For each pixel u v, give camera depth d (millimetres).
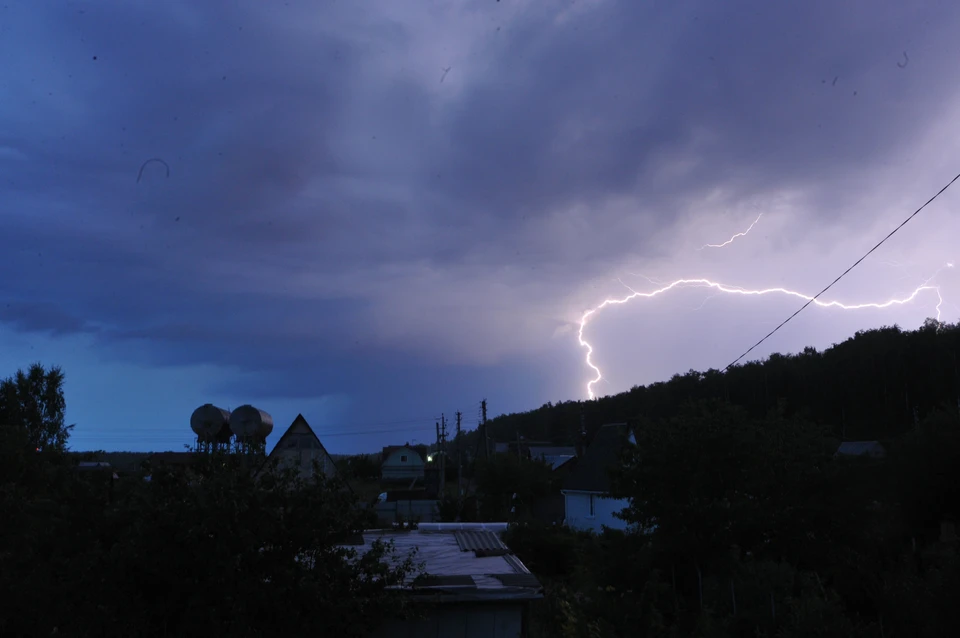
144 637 6539
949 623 9414
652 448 14125
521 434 110875
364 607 7266
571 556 21453
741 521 13141
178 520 6531
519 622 8609
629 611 10883
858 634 8898
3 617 6387
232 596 6547
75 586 6414
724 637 9742
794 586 10883
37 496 11969
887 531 16422
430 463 73062
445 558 10305
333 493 7512
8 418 31062
